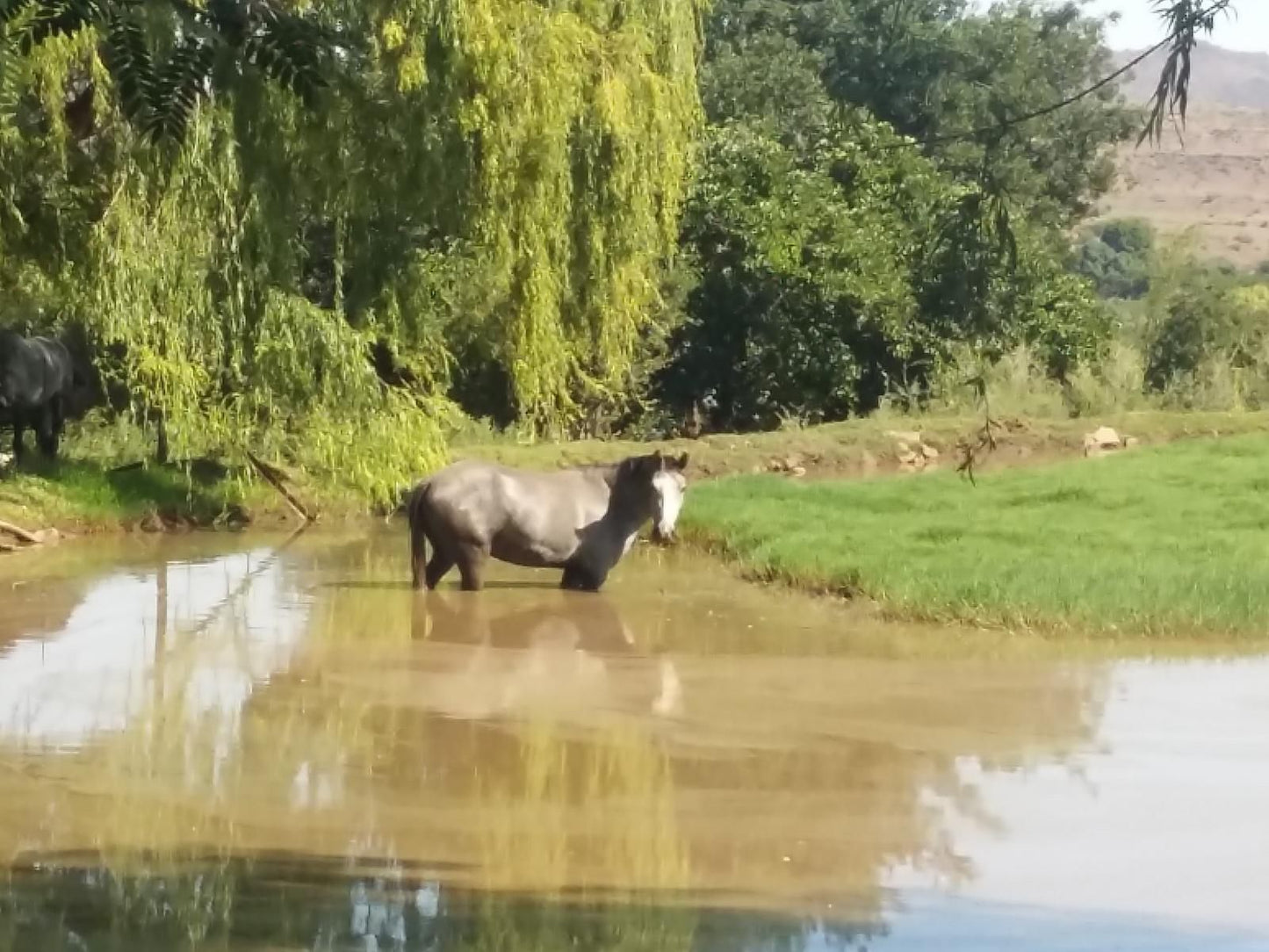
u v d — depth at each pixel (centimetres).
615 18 2400
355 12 2022
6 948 702
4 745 1089
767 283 3725
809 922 754
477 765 1042
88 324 2098
